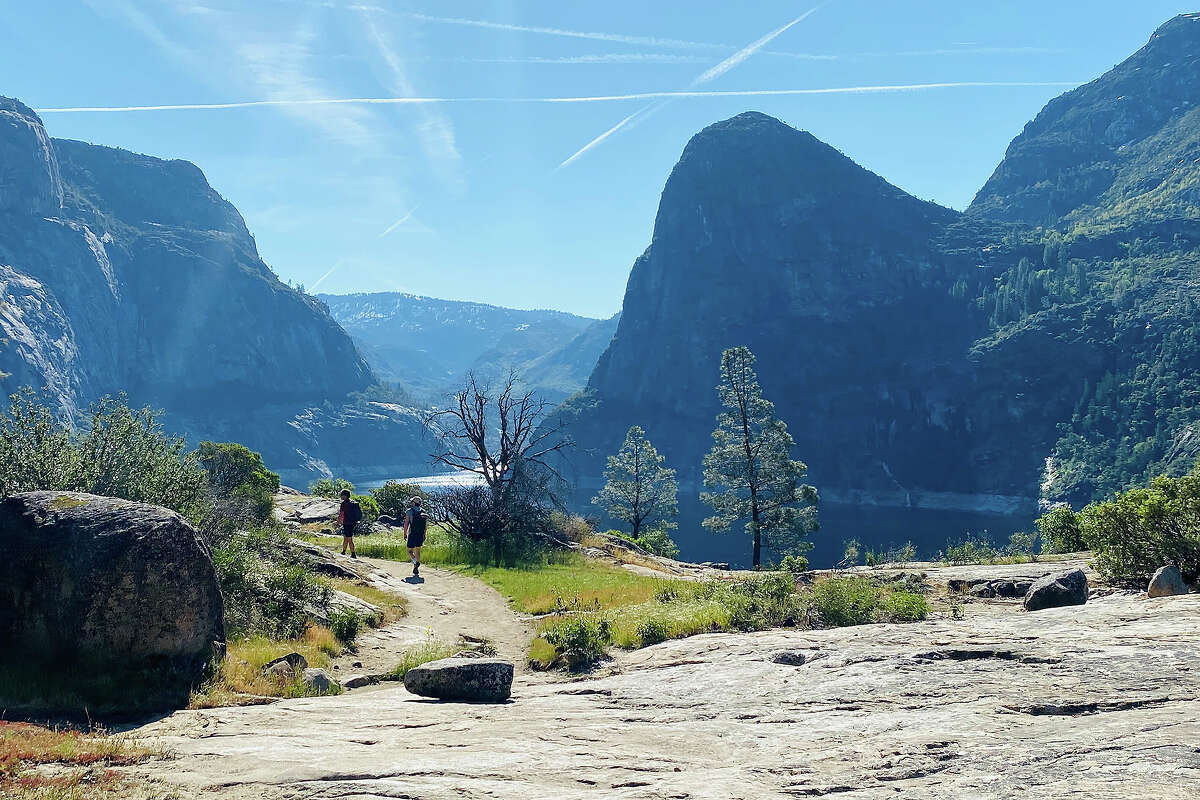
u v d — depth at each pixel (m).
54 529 9.37
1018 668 7.42
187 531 9.86
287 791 5.57
